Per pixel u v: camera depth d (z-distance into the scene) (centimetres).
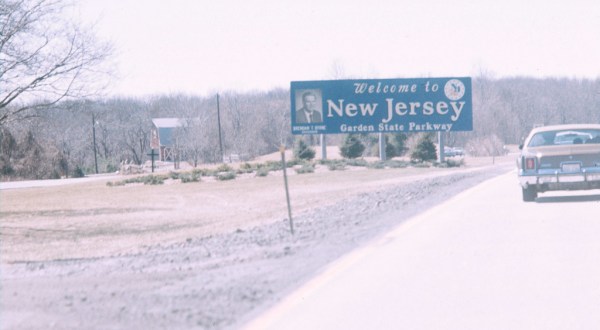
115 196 4025
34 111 2655
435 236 1738
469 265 1343
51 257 1742
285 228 2012
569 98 17250
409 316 984
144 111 13550
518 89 16988
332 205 2756
